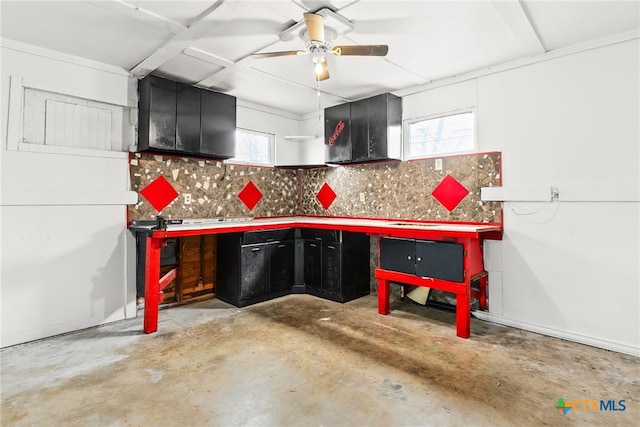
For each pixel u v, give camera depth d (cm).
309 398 213
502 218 349
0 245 292
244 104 488
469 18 265
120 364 258
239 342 300
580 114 304
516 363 260
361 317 368
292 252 465
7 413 197
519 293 338
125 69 362
